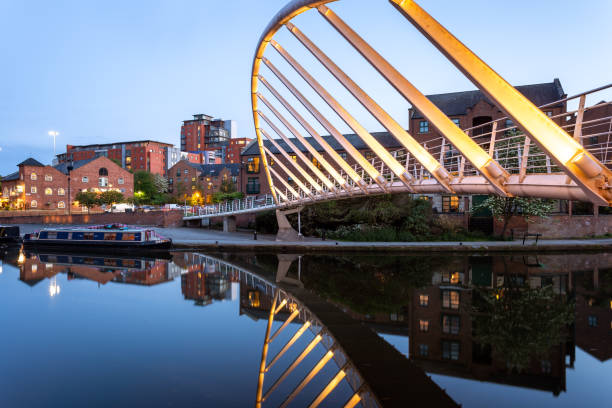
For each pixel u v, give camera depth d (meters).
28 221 42.16
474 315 10.66
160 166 108.12
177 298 12.51
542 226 29.28
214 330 9.30
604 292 13.34
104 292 13.36
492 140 8.13
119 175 67.12
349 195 19.19
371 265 18.66
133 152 105.69
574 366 7.19
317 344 8.32
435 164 10.01
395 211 27.83
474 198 31.84
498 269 17.55
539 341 8.61
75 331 9.21
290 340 8.59
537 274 16.41
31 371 6.80
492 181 7.80
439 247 22.53
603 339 8.77
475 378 6.62
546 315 10.69
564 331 9.30
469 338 8.79
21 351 7.85
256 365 7.15
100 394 5.91
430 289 13.78
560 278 15.66
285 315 10.66
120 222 39.38
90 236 24.98
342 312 10.96
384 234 27.38
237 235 30.95
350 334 9.03
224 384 6.30
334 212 28.80
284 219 28.25
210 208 39.19
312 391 5.98
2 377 6.52
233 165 90.12
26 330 9.28
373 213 28.03
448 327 9.61
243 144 124.56
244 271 17.36
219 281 15.23
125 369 6.92
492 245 22.84
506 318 10.38
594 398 5.86
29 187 56.84
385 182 14.30
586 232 29.28
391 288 13.95
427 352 7.86
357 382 6.43
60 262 20.48
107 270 17.83
